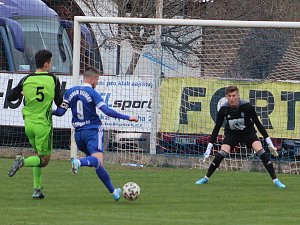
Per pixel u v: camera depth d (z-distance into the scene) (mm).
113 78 50031
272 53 51094
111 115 30859
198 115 48844
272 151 38438
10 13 58438
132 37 53031
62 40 58625
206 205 31500
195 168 48000
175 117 49188
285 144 48031
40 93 31734
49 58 32188
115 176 42156
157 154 49062
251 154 48062
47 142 32000
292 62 50750
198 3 76062
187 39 53688
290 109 47875
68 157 50938
